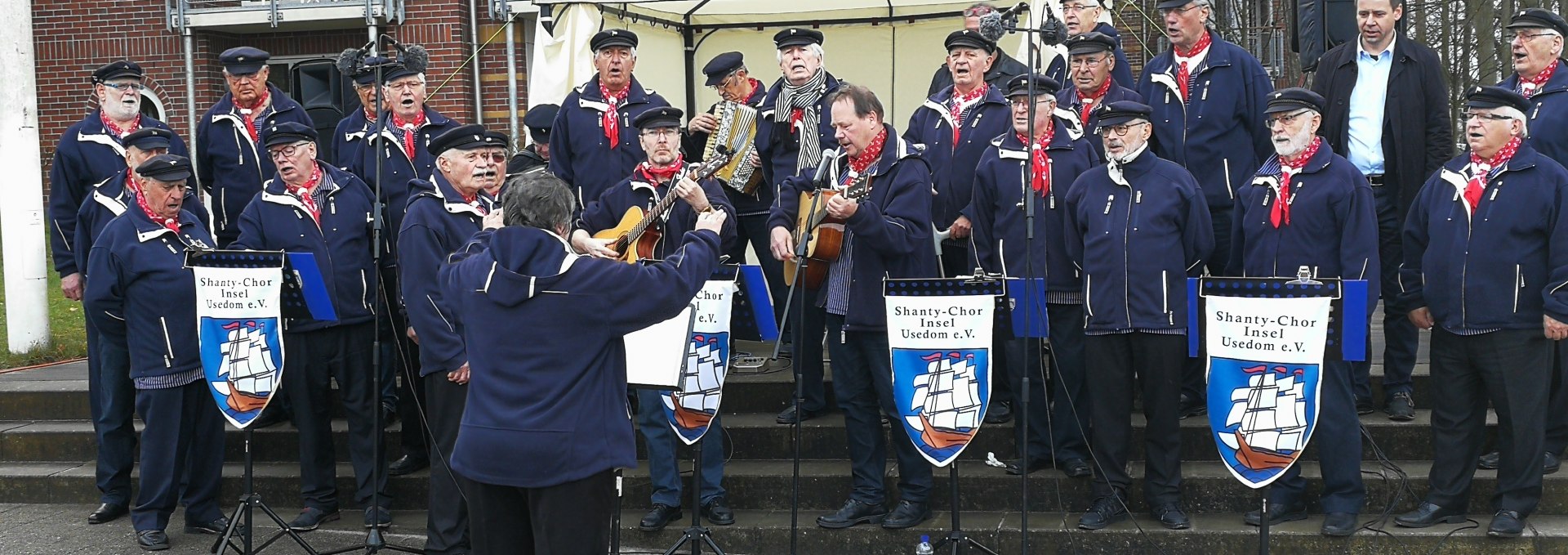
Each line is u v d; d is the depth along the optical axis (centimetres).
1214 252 579
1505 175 496
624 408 397
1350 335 439
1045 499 565
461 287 396
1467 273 500
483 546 398
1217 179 590
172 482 585
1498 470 515
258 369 534
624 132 657
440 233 519
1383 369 607
